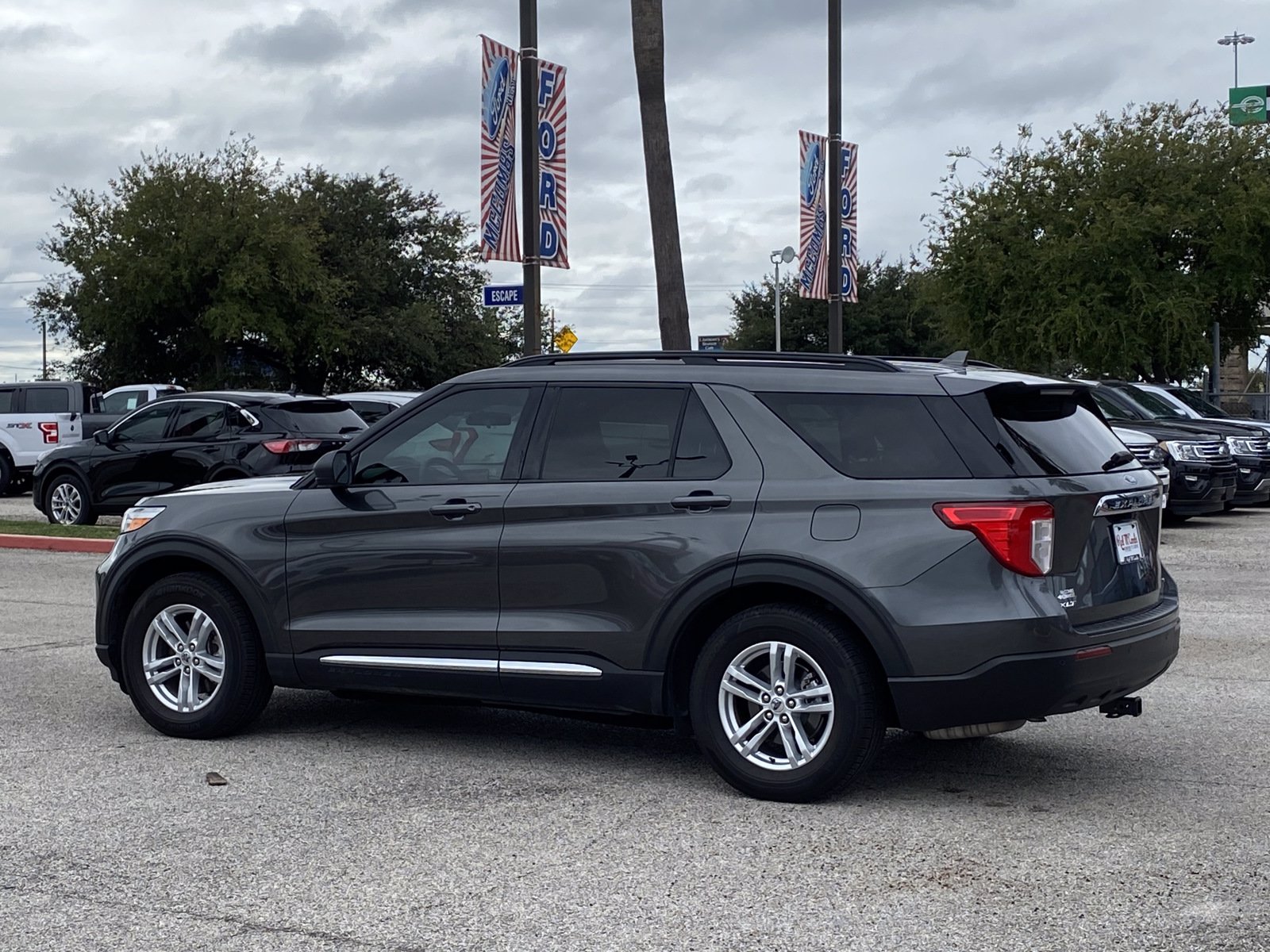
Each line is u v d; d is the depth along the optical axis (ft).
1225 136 94.99
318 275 160.04
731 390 19.24
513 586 19.90
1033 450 17.99
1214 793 18.98
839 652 17.89
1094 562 18.13
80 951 13.55
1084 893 14.92
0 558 50.49
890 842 16.85
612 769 20.68
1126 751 21.34
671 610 18.79
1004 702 17.31
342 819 18.07
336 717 24.40
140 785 19.84
